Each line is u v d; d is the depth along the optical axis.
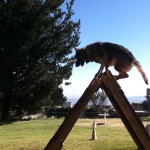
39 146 19.59
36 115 52.72
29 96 43.31
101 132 27.31
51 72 42.75
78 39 43.31
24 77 41.41
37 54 39.78
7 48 38.97
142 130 9.30
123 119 9.73
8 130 31.16
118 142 21.02
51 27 40.34
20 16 39.12
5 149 18.62
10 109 45.41
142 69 10.02
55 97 48.69
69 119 9.36
